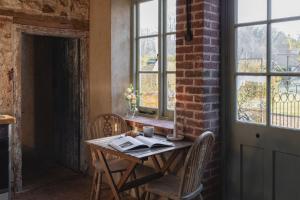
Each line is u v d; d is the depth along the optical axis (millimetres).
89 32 4273
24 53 5758
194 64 2924
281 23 2617
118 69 3959
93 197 3498
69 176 4418
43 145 5531
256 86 2797
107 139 3051
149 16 3791
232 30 2938
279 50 2637
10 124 3328
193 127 2953
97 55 4133
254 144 2822
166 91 3619
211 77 2938
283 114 2627
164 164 3045
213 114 2977
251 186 2861
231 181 3008
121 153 2580
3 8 3580
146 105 3900
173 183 2697
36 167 4859
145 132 3127
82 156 4438
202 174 2613
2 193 3266
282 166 2648
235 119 2959
